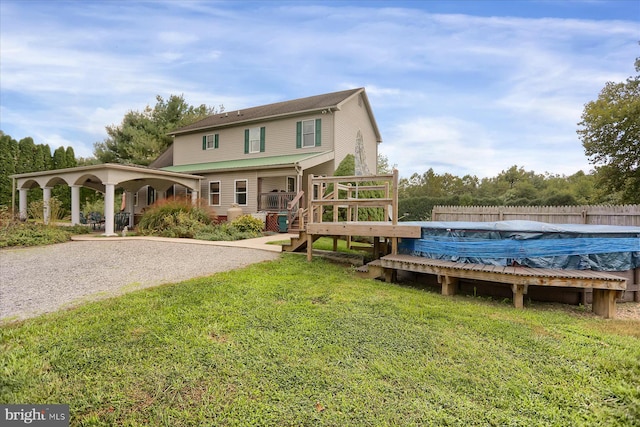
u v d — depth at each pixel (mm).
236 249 8586
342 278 5559
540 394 2277
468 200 16703
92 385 2311
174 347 2854
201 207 13398
